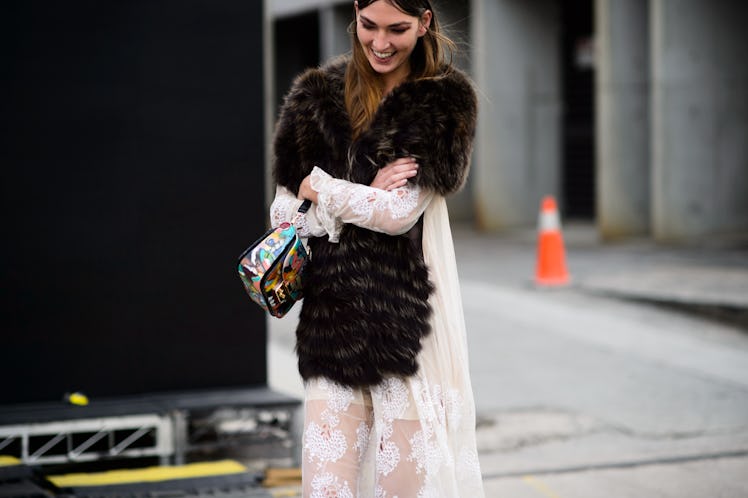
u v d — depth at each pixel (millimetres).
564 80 26078
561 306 15102
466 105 4613
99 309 8133
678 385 10648
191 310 8359
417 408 4590
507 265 19438
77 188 8047
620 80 21641
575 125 26031
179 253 8305
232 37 8352
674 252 19766
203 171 8336
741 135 21203
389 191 4539
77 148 8031
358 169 4602
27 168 7922
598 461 8156
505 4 24938
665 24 20594
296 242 4609
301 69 34656
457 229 26531
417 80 4598
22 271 7941
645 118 21812
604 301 15336
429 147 4539
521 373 11250
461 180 4641
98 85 8055
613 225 21750
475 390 10555
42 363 8008
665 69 20672
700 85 20875
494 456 8406
